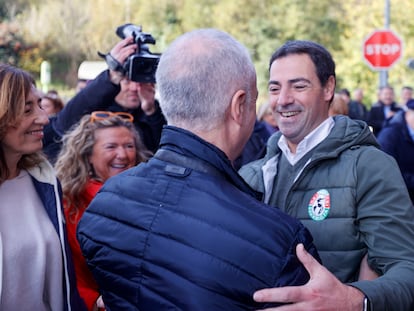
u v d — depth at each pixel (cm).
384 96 1280
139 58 399
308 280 185
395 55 1336
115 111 424
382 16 2112
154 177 201
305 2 2448
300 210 253
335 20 2441
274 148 278
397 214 235
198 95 195
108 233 201
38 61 2558
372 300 200
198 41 198
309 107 260
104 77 410
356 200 243
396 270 223
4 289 250
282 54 265
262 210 188
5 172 266
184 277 184
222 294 181
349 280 243
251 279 180
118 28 436
